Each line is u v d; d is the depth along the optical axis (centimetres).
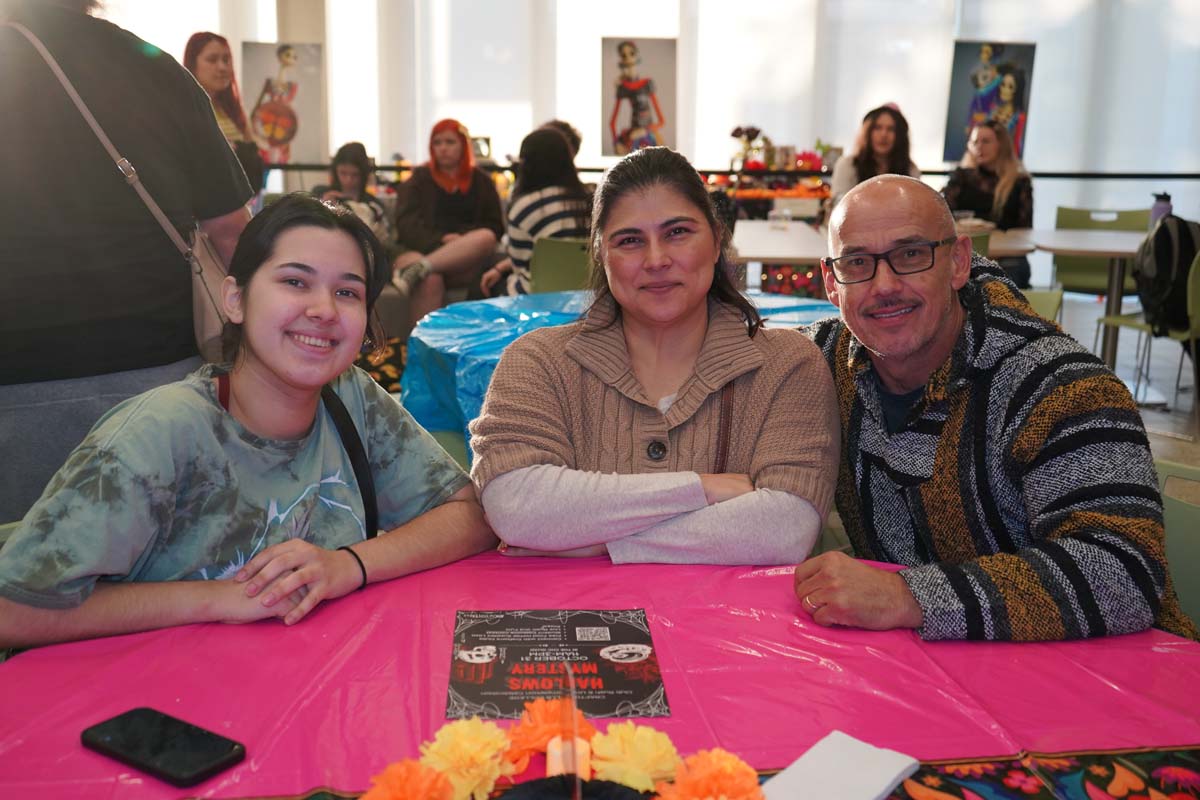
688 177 158
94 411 183
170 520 132
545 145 459
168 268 187
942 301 150
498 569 147
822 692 110
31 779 93
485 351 265
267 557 131
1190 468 168
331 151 888
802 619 129
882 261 149
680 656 118
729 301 168
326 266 134
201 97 192
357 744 99
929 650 123
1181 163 940
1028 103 929
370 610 130
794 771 94
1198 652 123
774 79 921
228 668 115
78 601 122
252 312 133
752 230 557
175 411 131
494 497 153
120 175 177
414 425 162
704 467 162
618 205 157
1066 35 927
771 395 162
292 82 824
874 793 90
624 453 164
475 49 901
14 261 170
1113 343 541
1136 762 98
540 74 909
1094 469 140
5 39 166
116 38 178
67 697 108
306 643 121
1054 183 952
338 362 136
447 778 86
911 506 160
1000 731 103
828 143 934
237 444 137
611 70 911
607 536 150
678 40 912
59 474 126
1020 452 148
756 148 777
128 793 91
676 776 85
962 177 627
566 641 121
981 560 132
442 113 907
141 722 100
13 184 168
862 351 164
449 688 109
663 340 166
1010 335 151
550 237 439
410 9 880
